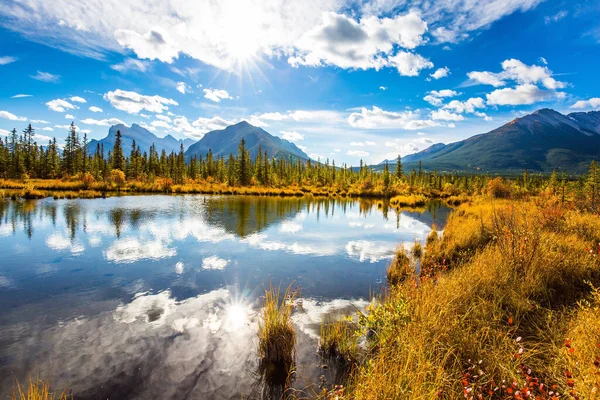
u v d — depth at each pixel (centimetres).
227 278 848
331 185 6788
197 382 414
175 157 8500
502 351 351
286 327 485
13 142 6675
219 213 2184
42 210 2017
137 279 827
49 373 428
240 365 452
